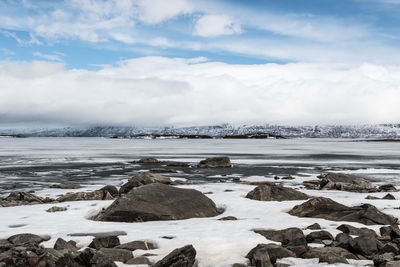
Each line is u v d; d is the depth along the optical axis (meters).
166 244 8.60
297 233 9.13
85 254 7.36
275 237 9.12
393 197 17.45
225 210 14.14
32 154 78.00
